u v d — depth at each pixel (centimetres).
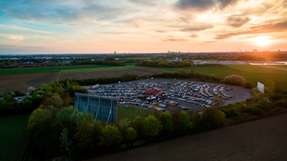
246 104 5512
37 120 3291
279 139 3738
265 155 3175
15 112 5025
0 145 3397
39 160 2992
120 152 3212
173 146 3431
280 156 3147
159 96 7131
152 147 3381
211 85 9781
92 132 3131
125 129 3384
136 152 3209
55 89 6281
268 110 5322
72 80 9594
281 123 4553
